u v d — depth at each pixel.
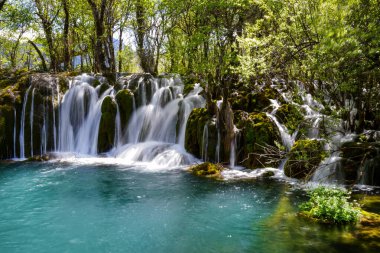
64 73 20.48
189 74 17.53
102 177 12.23
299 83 12.83
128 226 7.97
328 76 8.90
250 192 10.08
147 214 8.67
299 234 7.01
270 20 12.92
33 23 26.69
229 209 8.80
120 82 18.64
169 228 7.79
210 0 13.52
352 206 8.20
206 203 9.32
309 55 9.75
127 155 15.64
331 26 7.17
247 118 13.61
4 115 16.70
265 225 7.67
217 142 13.80
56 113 17.75
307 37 10.74
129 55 30.23
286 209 8.55
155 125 17.22
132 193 10.36
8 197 10.10
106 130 16.92
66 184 11.39
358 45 6.43
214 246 6.83
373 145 10.48
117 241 7.22
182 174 12.43
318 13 9.67
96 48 24.06
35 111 17.36
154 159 14.61
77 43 29.42
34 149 17.03
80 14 26.61
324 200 8.06
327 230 7.09
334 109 10.12
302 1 10.56
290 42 11.05
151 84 18.17
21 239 7.38
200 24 15.04
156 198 9.86
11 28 25.58
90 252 6.78
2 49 33.03
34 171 13.20
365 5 7.34
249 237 7.13
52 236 7.51
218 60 13.54
